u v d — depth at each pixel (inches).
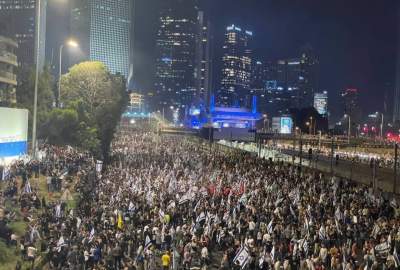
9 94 3415.4
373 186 2146.9
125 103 4116.6
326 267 1117.7
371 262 1051.9
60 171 2095.2
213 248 1326.3
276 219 1349.7
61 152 2679.6
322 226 1242.0
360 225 1352.1
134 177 2087.8
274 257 1097.4
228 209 1509.6
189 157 3284.9
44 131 2945.4
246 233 1302.9
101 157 3309.5
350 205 1556.3
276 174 2258.9
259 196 1692.9
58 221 1349.7
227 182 2064.5
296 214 1485.0
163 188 1873.8
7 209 1424.7
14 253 1227.2
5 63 3558.1
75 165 2353.6
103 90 3705.7
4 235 1262.3
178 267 1183.6
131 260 1158.3
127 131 7618.1
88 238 1192.2
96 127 3469.5
